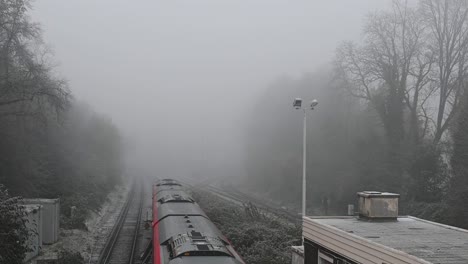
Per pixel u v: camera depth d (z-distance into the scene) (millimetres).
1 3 27109
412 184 31797
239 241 21781
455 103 31344
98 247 23594
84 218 30625
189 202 21906
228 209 30094
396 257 9812
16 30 28281
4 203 14305
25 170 30703
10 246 14172
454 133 27406
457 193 24703
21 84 27344
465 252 10617
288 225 26812
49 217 23438
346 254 12031
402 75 36031
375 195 15250
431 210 27797
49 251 21750
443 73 33938
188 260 11141
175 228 15039
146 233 26797
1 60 27812
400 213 30594
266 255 19328
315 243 14180
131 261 20328
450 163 28000
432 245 11375
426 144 33344
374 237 12398
